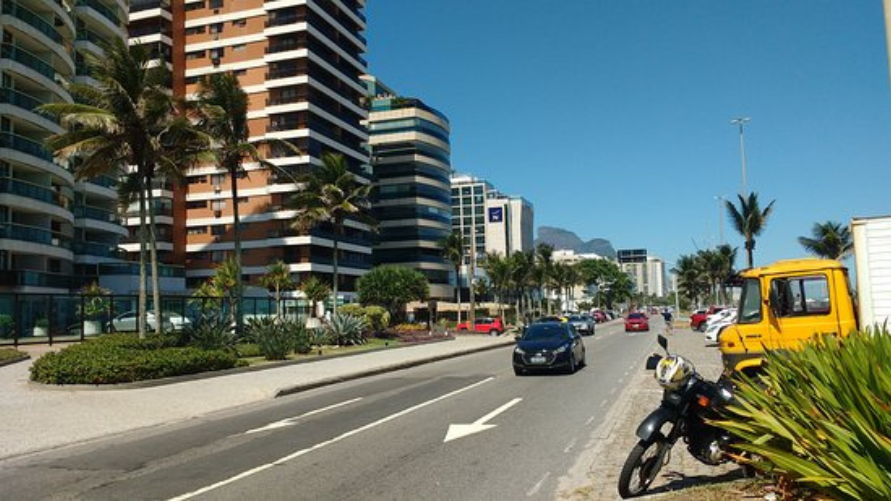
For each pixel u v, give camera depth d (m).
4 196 40.66
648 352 28.62
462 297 113.12
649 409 12.77
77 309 31.92
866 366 4.81
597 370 21.25
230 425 12.34
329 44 80.25
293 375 20.69
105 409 14.02
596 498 6.82
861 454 4.31
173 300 35.78
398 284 54.34
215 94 35.75
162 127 26.95
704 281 100.06
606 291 165.50
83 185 53.19
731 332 11.81
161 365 18.53
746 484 6.14
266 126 76.44
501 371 21.83
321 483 7.58
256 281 75.56
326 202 45.56
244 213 76.31
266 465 8.60
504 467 8.23
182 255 78.25
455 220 153.75
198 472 8.34
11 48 41.72
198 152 28.06
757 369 11.45
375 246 101.75
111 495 7.35
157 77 26.86
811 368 5.60
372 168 103.25
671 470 7.79
